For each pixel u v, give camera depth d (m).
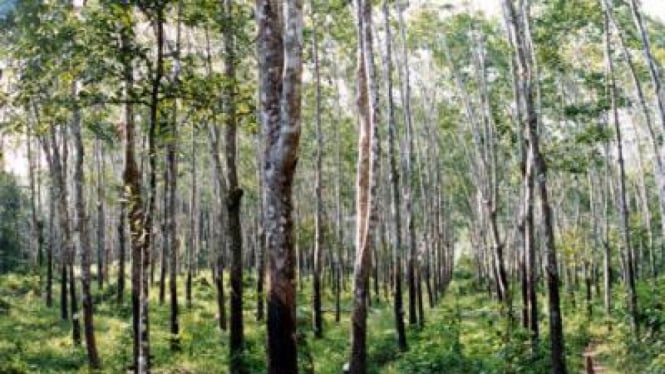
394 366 16.12
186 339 18.47
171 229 19.55
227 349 18.52
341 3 23.03
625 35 24.66
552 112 29.50
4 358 15.97
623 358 17.14
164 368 16.02
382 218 39.88
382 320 25.33
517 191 36.31
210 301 29.69
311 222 36.28
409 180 23.47
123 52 10.77
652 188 46.94
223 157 39.19
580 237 33.66
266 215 8.65
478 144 27.14
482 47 28.83
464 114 37.22
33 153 36.28
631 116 31.77
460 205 53.19
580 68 28.42
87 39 10.80
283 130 8.66
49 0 11.13
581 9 21.27
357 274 13.94
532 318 17.89
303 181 45.16
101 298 28.30
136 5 10.74
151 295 30.08
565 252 32.09
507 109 31.75
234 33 14.70
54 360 16.70
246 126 13.33
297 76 8.75
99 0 10.94
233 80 11.95
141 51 10.87
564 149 26.28
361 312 13.83
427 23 30.09
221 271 21.59
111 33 11.09
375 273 35.84
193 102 11.80
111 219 51.62
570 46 28.19
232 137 15.27
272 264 8.54
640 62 27.27
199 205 45.47
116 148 33.81
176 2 10.91
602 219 37.16
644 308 21.16
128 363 16.48
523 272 20.66
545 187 13.39
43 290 30.22
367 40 14.69
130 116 14.09
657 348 16.95
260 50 9.02
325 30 25.91
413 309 22.53
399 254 19.23
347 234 48.28
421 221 44.16
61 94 12.01
